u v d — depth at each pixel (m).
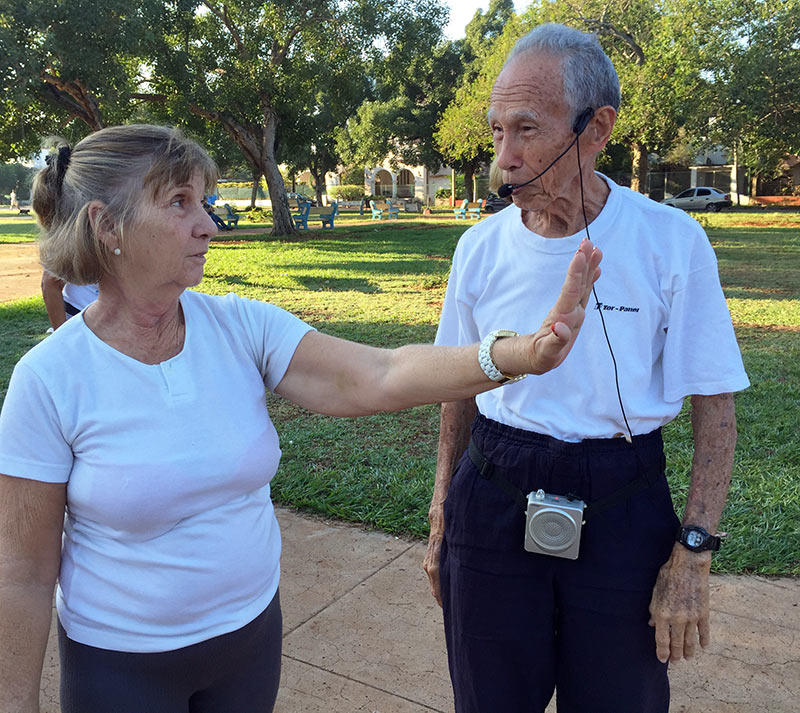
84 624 1.42
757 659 2.74
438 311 10.09
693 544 1.62
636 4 25.27
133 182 1.34
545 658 1.76
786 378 6.43
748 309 9.80
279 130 28.50
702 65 23.83
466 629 1.79
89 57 19.36
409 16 25.30
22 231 32.38
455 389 1.42
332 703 2.59
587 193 1.67
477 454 1.80
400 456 4.85
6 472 1.34
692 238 1.65
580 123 1.58
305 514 4.08
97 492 1.36
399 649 2.88
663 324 1.69
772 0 24.48
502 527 1.72
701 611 1.61
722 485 1.66
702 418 1.71
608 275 1.66
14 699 1.34
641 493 1.68
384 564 3.53
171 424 1.40
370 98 46.97
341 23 24.55
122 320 1.44
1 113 21.05
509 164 1.62
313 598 3.24
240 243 23.70
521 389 1.71
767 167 32.00
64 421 1.36
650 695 1.72
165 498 1.38
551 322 1.25
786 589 3.20
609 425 1.67
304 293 12.11
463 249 1.89
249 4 23.59
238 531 1.48
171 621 1.42
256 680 1.58
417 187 61.41
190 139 1.42
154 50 22.81
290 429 5.44
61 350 1.38
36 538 1.37
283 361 1.58
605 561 1.65
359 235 27.05
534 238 1.70
